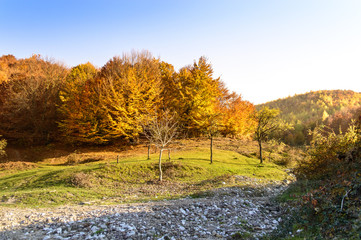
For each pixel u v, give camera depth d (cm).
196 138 4988
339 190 826
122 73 4269
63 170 2373
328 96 14125
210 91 4681
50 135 4559
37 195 1566
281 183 2233
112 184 2041
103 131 4181
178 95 4738
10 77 4841
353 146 1284
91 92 4262
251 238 787
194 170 2494
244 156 3738
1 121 4412
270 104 16025
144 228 823
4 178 2512
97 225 834
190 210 1102
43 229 795
